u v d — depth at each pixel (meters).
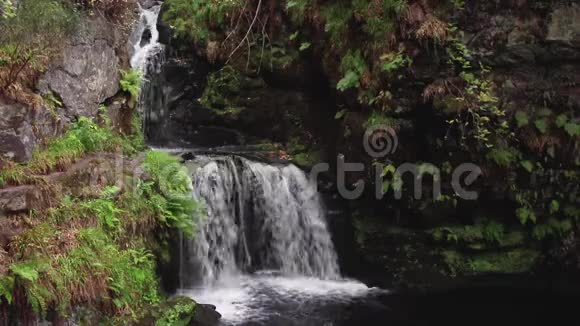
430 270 7.61
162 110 10.23
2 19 5.46
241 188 7.93
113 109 7.19
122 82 7.34
